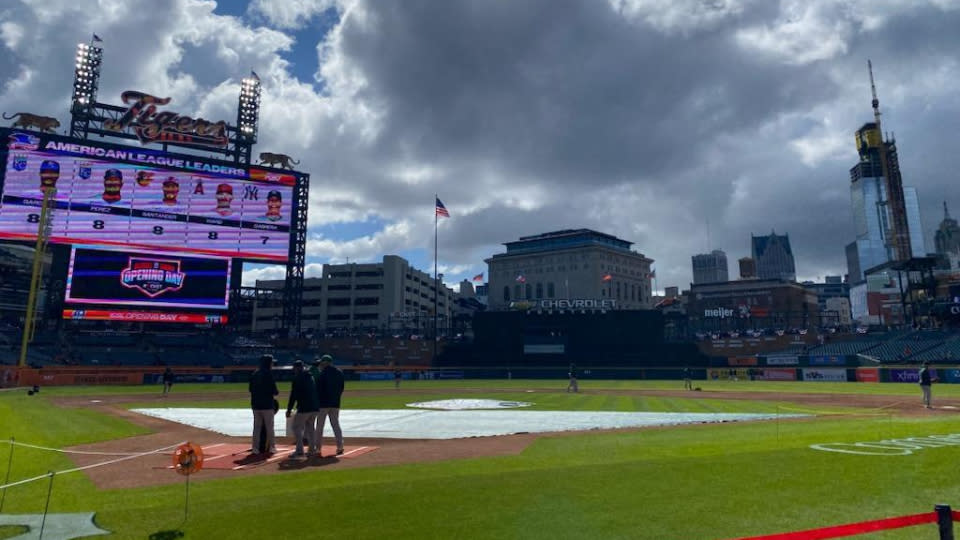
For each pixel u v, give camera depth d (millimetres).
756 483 8883
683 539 6379
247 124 78625
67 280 62719
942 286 87250
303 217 82938
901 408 29156
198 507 8094
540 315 81000
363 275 127750
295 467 12203
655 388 53812
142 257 66375
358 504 8031
